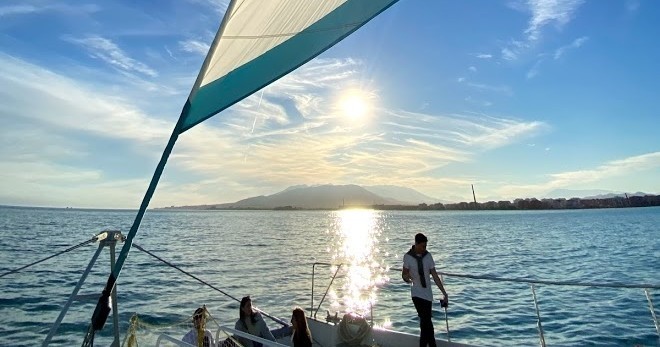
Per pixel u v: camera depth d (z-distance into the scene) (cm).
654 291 2228
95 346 1488
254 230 10350
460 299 2206
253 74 299
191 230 9825
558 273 3212
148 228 10394
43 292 2484
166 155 279
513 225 11562
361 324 705
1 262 3747
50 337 367
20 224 10356
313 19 325
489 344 1502
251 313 710
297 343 658
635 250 4644
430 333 712
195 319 611
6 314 1952
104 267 3641
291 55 310
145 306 2102
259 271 3403
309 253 5000
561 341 1505
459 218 19362
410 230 10231
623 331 1576
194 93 286
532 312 1914
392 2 341
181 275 3155
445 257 4341
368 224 14288
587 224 11100
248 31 304
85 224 11112
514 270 3412
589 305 2000
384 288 2667
